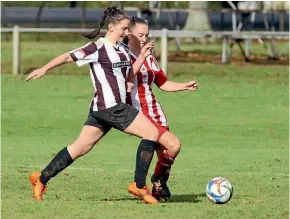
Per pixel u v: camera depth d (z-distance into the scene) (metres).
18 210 22.39
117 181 29.28
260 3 83.31
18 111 50.81
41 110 51.34
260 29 93.81
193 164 34.16
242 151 38.59
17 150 37.94
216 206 23.36
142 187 23.73
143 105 24.25
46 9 124.81
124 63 23.19
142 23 24.42
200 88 61.78
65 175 30.52
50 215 21.70
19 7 122.38
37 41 89.31
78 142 23.92
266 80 66.00
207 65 72.06
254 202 24.34
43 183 24.30
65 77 66.94
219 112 51.69
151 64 24.44
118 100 23.20
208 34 68.56
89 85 62.97
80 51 23.00
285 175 31.11
